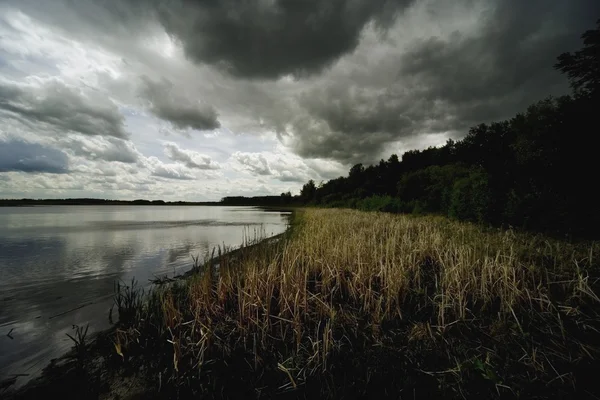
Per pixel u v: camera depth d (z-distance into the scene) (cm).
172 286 652
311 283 610
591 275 526
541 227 1021
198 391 309
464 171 2233
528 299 446
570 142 997
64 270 886
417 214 2208
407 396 288
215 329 418
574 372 298
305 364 341
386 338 392
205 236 1753
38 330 464
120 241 1522
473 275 499
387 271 545
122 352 387
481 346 358
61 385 324
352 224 1410
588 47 970
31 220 3281
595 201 965
